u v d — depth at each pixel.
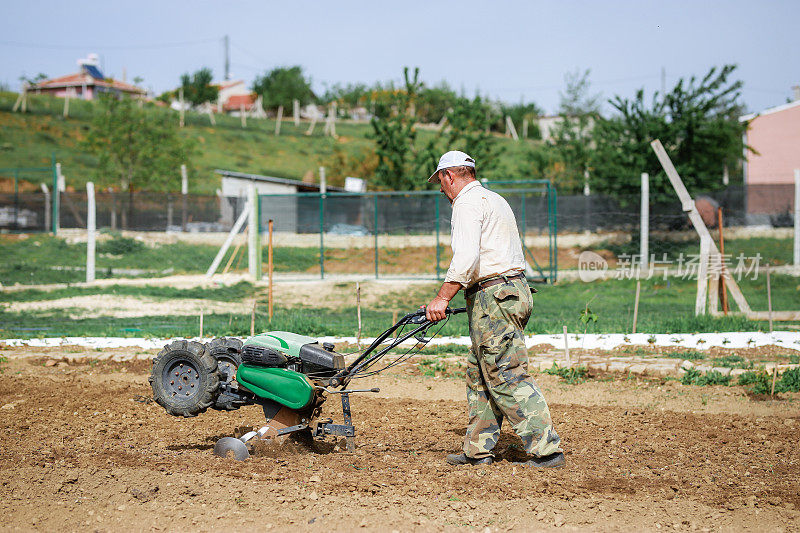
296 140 61.44
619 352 10.77
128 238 27.81
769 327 12.70
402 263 26.36
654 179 26.33
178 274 23.66
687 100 26.64
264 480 4.88
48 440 6.14
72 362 10.45
